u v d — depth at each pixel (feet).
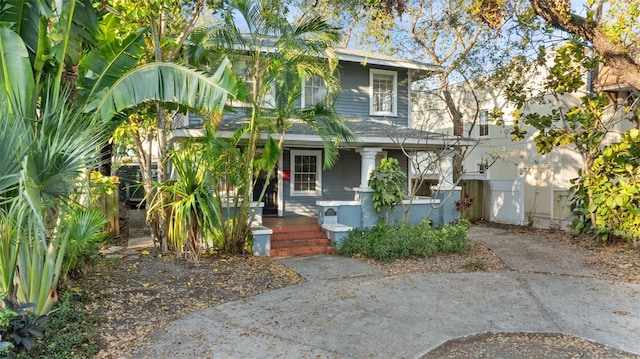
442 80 51.83
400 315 17.92
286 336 15.66
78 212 18.01
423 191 53.31
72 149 13.52
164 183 28.32
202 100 17.62
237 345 14.83
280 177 42.29
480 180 52.60
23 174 11.74
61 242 16.61
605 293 21.24
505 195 50.01
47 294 15.17
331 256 30.73
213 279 23.11
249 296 20.68
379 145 36.60
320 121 27.89
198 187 26.71
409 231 32.30
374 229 34.30
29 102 14.74
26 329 12.14
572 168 52.34
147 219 28.76
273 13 27.99
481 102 56.44
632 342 15.37
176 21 32.86
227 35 26.25
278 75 26.45
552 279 24.04
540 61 39.40
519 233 41.78
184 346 14.69
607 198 32.04
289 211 42.88
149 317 17.42
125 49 18.69
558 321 17.35
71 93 17.16
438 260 29.30
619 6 34.35
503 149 59.00
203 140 26.63
